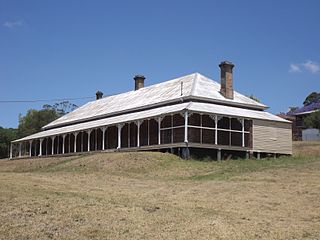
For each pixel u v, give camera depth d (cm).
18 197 1691
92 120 5472
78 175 2664
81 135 5316
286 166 2859
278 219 1559
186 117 3622
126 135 4691
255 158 3903
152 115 3925
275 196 1970
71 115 6259
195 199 1916
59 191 1905
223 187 2223
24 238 1236
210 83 4541
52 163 4078
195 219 1478
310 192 2023
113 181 2453
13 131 8675
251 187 2191
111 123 4419
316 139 7250
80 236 1263
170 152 3744
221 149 3759
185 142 3559
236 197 1966
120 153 3578
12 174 2545
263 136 4162
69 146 5566
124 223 1399
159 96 4597
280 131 4303
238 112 4066
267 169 2775
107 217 1461
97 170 3095
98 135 5134
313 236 1345
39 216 1446
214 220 1472
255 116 4131
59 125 6188
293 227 1441
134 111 4747
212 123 3994
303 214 1650
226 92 4306
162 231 1327
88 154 4488
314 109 8350
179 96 4178
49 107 9069
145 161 3206
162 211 1589
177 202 1817
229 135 3988
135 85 5641
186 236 1281
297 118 8356
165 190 2169
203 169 2997
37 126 8375
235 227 1396
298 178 2383
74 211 1516
